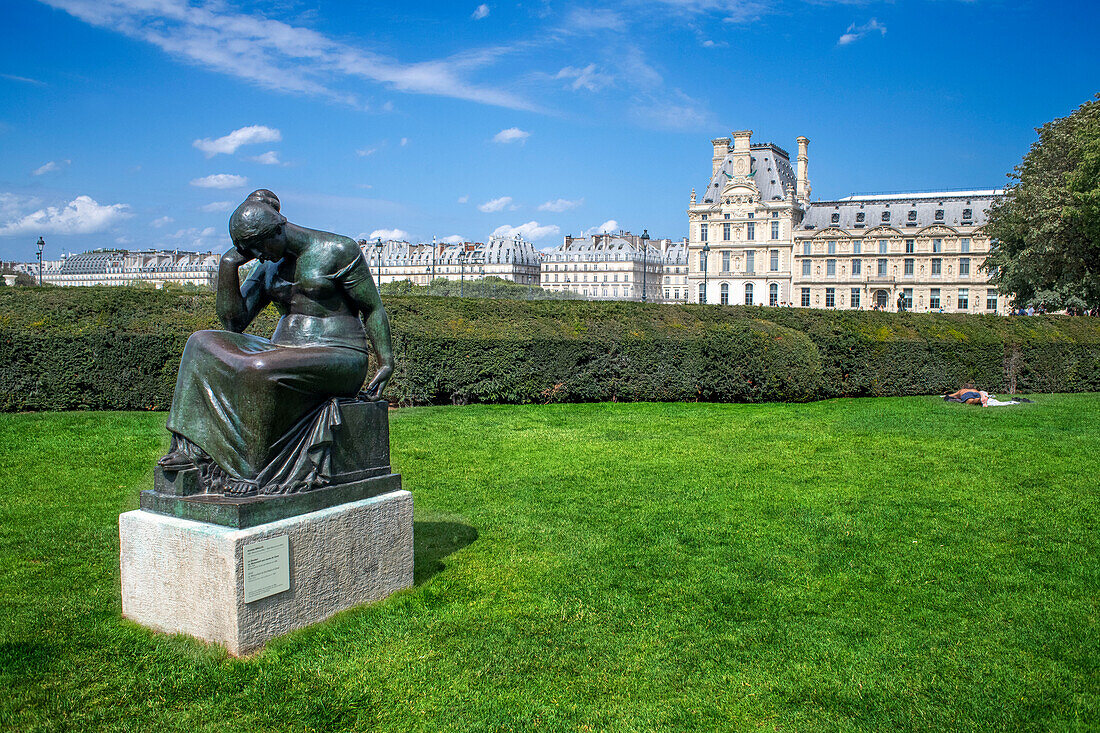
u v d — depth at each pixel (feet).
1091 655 18.11
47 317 50.93
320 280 19.71
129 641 17.52
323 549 18.56
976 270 306.96
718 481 34.17
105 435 41.04
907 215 320.91
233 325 19.58
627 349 62.03
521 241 507.30
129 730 14.57
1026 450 41.34
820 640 18.89
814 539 26.35
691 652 18.21
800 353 62.95
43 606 19.74
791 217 339.16
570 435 44.93
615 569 23.39
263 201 19.52
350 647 17.66
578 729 15.10
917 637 19.07
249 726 14.76
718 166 374.84
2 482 31.50
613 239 476.95
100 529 25.94
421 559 23.85
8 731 14.47
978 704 16.07
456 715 15.42
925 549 25.43
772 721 15.47
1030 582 22.59
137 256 462.60
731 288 347.97
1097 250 126.62
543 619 19.75
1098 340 80.53
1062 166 132.05
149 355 50.67
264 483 18.15
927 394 71.51
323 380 18.94
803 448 41.63
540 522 27.89
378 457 20.76
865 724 15.38
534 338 59.41
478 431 45.88
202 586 17.12
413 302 59.62
